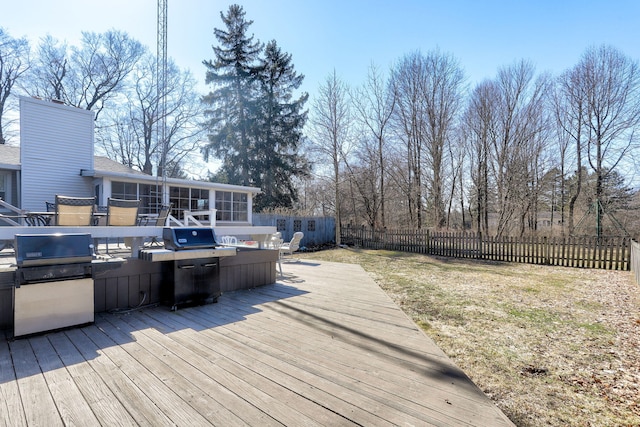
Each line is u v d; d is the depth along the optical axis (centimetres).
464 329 346
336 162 1570
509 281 635
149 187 1077
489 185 1831
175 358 248
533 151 1766
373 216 1828
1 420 168
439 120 1862
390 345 282
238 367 234
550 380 236
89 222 462
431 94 1864
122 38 1948
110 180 990
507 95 1756
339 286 539
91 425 166
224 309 390
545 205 1869
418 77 1859
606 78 1664
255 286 527
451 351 286
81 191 1045
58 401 187
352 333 311
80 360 242
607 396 214
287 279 606
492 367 255
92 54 1873
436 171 1869
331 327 328
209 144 2100
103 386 204
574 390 222
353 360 250
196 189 1224
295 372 228
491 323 367
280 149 2200
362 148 1809
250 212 1410
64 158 1016
